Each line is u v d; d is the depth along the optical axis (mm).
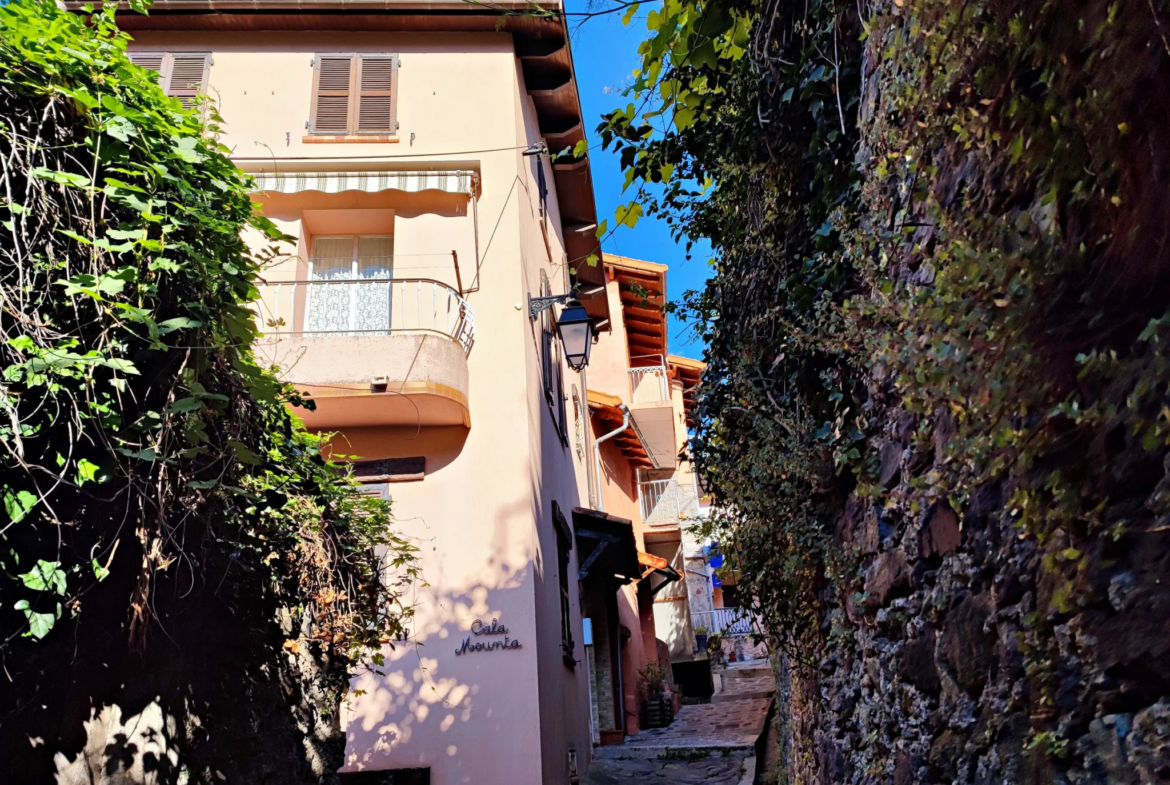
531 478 8766
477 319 9305
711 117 5047
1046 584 1902
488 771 7668
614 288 20984
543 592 8945
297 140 10008
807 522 4254
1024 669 2031
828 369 3818
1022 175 1899
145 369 3051
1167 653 1498
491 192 9844
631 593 18719
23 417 2514
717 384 5535
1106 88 1510
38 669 2684
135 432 3008
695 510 22500
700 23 4066
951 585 2541
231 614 4145
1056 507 1782
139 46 10414
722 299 5449
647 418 21062
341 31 10609
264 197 9578
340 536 5066
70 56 2854
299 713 4945
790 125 4156
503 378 9070
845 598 3994
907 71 2598
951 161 2389
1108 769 1670
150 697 3311
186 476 3277
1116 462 1608
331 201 9734
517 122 10320
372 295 9336
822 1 3705
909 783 3008
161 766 3295
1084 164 1624
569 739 9883
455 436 8844
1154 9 1381
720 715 16297
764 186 4539
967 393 2045
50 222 2725
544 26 10578
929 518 2729
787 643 5523
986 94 1988
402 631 5789
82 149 2941
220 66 10359
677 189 5941
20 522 2594
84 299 2838
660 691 16984
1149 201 1464
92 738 2938
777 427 4527
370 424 8844
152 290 2961
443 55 10539
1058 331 1702
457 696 7898
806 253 4137
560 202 14766
